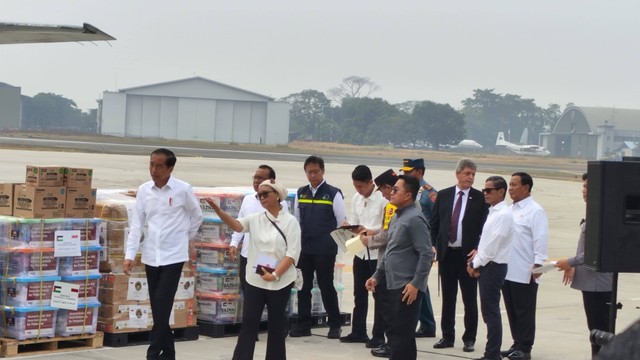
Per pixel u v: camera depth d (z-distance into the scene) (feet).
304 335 34.30
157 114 430.20
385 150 415.23
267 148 339.16
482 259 29.01
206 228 33.40
